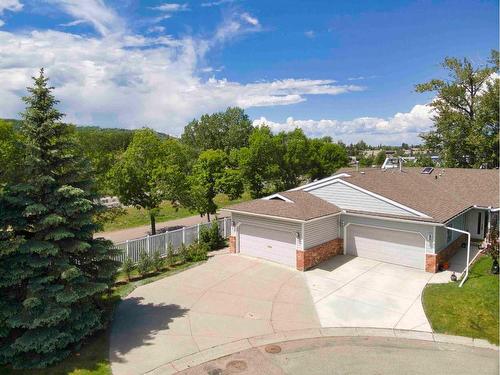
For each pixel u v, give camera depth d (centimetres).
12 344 954
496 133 3316
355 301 1421
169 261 1903
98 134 4722
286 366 1001
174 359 1032
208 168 3275
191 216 3722
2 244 960
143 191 2595
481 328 1184
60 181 1069
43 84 1052
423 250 1756
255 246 2017
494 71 3459
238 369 987
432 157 3919
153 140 2661
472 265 1798
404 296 1458
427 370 977
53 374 953
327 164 4962
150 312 1335
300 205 1919
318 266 1839
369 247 1945
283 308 1369
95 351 1069
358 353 1065
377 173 2403
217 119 7612
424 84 3756
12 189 988
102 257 1123
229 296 1481
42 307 984
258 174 4081
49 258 1017
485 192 2323
